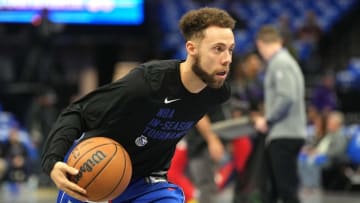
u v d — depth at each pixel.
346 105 21.02
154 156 5.15
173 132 5.06
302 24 24.08
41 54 21.25
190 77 4.80
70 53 24.75
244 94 10.64
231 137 9.60
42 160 4.58
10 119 20.66
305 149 15.86
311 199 13.91
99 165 4.46
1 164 17.72
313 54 22.73
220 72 4.71
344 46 24.08
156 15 24.08
